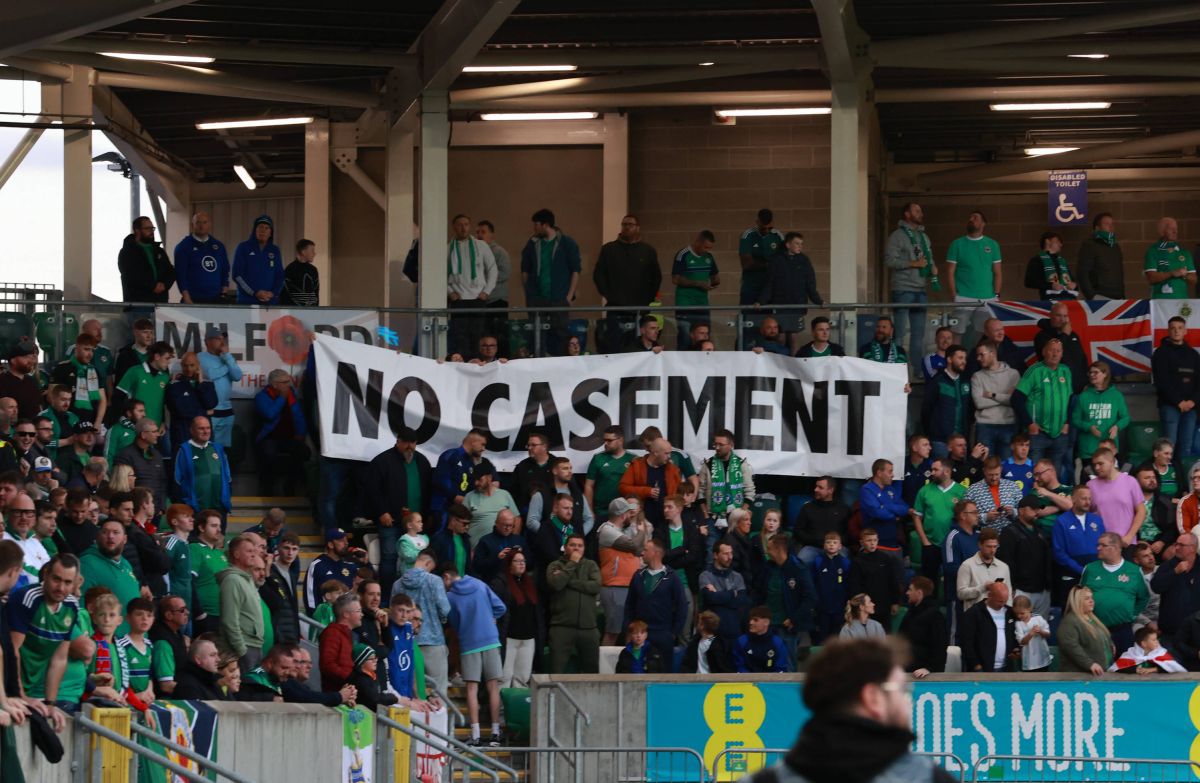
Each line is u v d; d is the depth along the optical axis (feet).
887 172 232.12
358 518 148.15
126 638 91.71
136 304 157.07
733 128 211.61
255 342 158.20
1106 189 233.35
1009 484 142.82
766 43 179.52
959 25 178.91
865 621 126.41
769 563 135.64
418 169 210.59
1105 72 179.93
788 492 158.71
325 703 100.37
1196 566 129.70
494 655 126.11
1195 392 155.12
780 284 161.07
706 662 127.95
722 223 211.61
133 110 214.48
